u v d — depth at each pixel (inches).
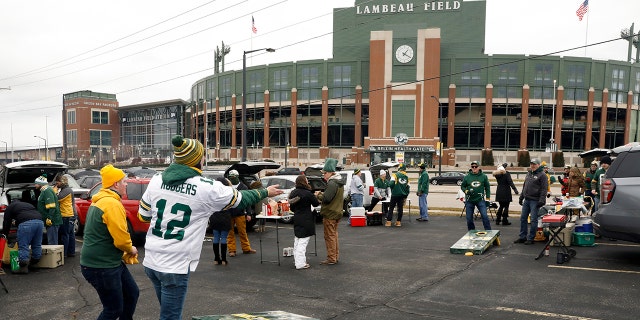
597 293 226.1
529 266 290.4
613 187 283.7
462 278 262.7
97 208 146.2
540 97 2245.3
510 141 2305.6
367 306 212.1
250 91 2657.5
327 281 261.7
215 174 498.6
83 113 3759.8
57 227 323.6
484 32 2447.1
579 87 2256.4
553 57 2239.2
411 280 260.8
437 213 605.3
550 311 199.6
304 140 2536.9
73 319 199.3
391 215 503.2
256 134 2674.7
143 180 395.5
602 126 2288.4
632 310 199.0
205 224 128.3
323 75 2448.3
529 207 366.9
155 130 3725.4
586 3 1652.3
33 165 394.6
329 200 303.1
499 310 202.2
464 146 2304.4
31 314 206.1
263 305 215.5
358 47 2546.8
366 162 2295.8
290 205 299.7
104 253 148.3
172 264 123.2
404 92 2250.2
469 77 2262.6
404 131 2251.5
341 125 2428.6
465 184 402.3
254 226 500.7
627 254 322.3
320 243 397.7
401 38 2251.5
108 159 3752.5
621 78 2327.8
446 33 2480.3
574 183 427.5
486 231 378.0
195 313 203.5
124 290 159.0
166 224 123.5
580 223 362.6
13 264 284.8
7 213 289.1
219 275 279.1
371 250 358.3
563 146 2340.1
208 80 2942.9
